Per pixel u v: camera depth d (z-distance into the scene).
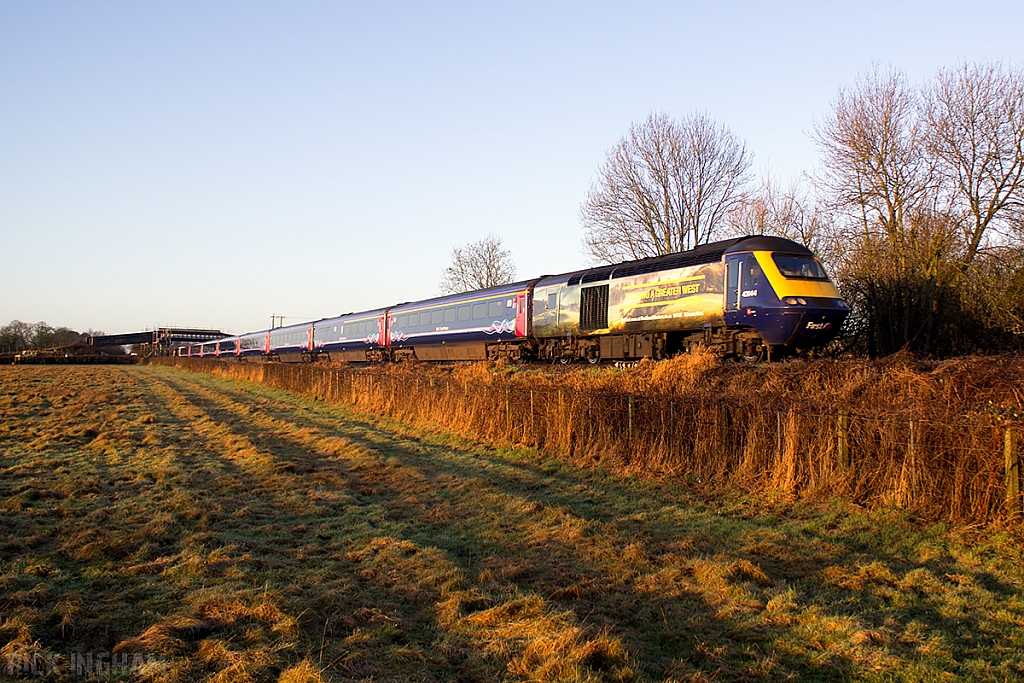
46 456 14.35
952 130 23.70
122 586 6.69
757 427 11.00
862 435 9.59
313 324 52.84
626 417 13.05
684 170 37.16
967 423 8.35
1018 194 22.31
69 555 7.59
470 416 17.09
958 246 23.34
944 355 21.00
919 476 8.77
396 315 40.28
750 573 7.14
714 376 14.88
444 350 35.91
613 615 6.32
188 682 4.74
